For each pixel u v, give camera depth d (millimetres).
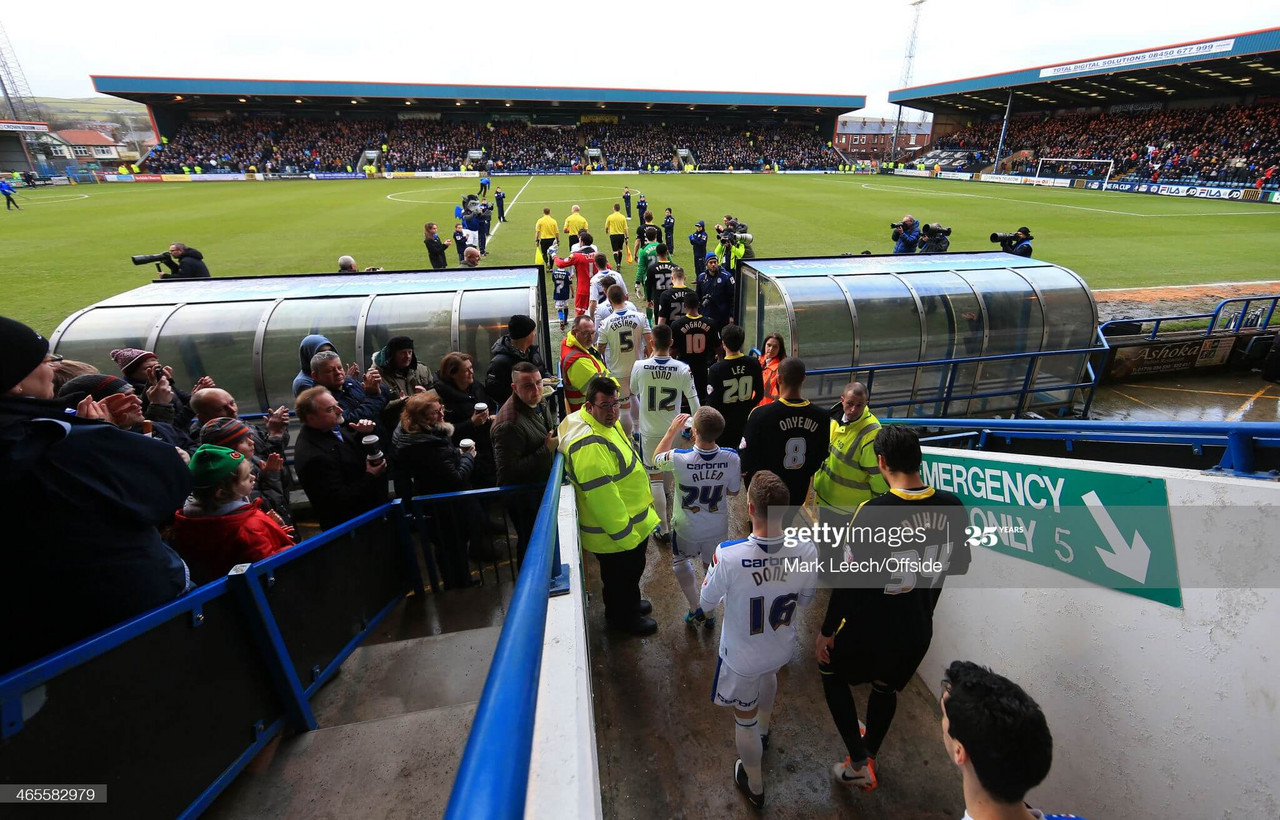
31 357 1614
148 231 23125
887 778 2863
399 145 59594
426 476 3734
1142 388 9516
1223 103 45469
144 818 1812
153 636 1871
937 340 7691
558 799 1220
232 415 3645
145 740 1828
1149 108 50750
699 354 7121
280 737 2527
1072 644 2453
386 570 3686
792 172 62312
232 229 23312
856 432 3764
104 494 1712
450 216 26484
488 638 3305
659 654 3609
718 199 33594
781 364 3855
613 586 3574
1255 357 10086
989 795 1449
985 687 1467
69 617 1701
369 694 2916
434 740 2477
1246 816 1811
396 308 6344
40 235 22422
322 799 2221
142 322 5941
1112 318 11594
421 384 5246
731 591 2523
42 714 1493
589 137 65438
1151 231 22641
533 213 28141
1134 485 2074
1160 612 2043
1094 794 2416
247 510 2637
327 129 60688
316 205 31172
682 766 2891
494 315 6352
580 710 1510
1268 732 1724
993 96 57062
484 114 66562
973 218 26094
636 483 3342
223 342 6020
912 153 70562
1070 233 22156
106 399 2600
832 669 2656
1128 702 2207
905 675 2600
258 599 2359
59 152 70062
